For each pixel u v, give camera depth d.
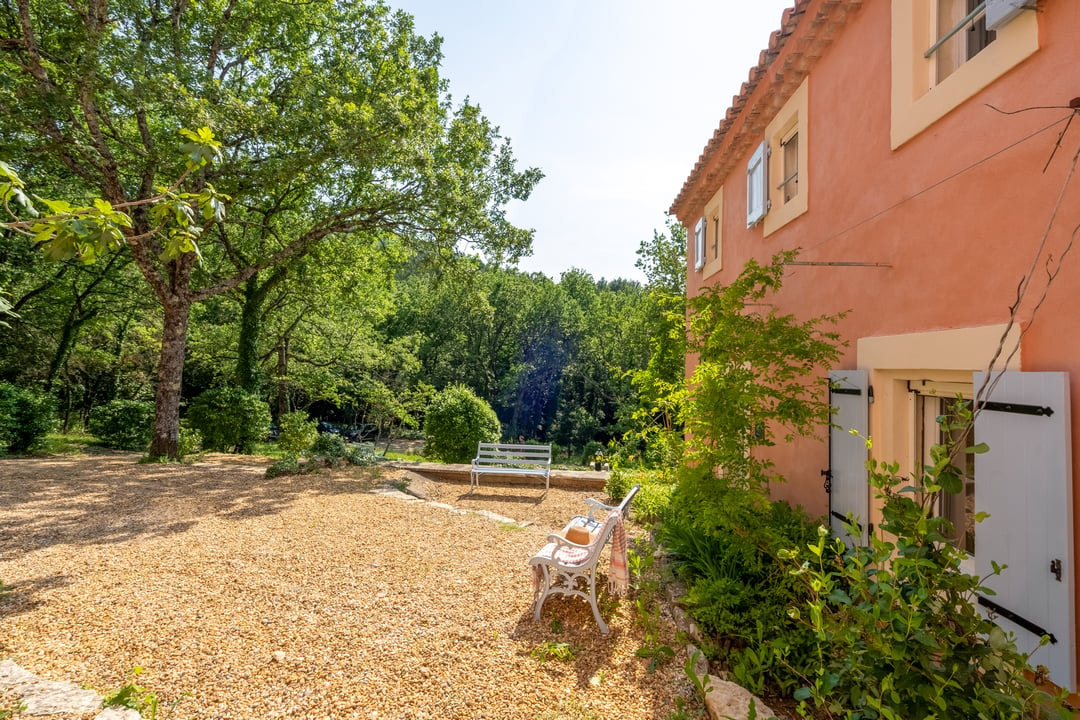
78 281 16.67
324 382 20.80
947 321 3.15
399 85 11.04
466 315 36.59
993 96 2.83
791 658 3.09
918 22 3.52
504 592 4.27
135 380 22.28
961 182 3.06
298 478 8.60
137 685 2.80
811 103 5.01
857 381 3.83
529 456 8.91
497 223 12.73
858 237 4.15
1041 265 2.51
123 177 10.37
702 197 8.98
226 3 10.62
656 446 5.84
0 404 10.68
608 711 2.76
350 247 14.16
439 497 8.12
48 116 8.00
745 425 3.94
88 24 8.28
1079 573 2.27
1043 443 2.38
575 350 39.94
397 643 3.38
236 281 11.43
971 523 3.24
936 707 1.81
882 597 1.93
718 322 4.22
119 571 4.46
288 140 9.48
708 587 3.67
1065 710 1.70
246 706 2.67
